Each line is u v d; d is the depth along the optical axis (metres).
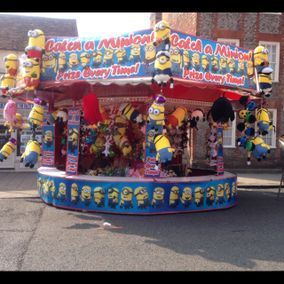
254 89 8.61
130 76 7.22
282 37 16.64
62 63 7.74
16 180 12.87
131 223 7.01
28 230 6.45
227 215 7.93
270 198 10.26
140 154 8.65
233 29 16.22
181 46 7.36
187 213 7.89
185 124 10.08
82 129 9.57
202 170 10.28
